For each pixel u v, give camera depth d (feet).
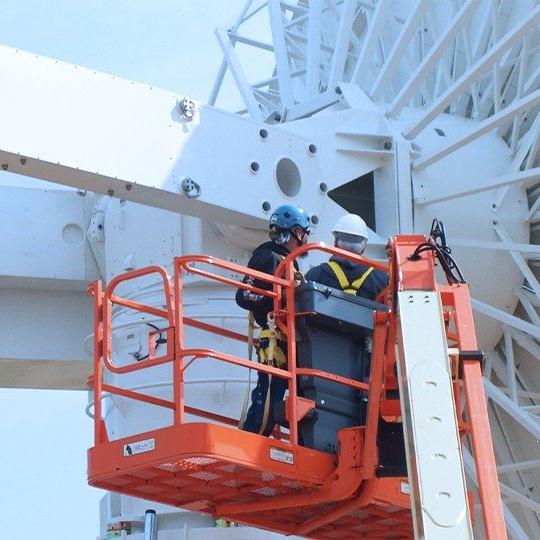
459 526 31.19
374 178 65.36
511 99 72.90
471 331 36.24
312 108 70.33
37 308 72.79
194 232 62.23
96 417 42.52
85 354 72.79
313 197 60.80
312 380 41.65
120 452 40.83
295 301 41.83
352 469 40.70
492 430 71.46
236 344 60.49
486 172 68.74
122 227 66.13
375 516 45.19
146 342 61.77
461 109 74.18
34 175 54.03
